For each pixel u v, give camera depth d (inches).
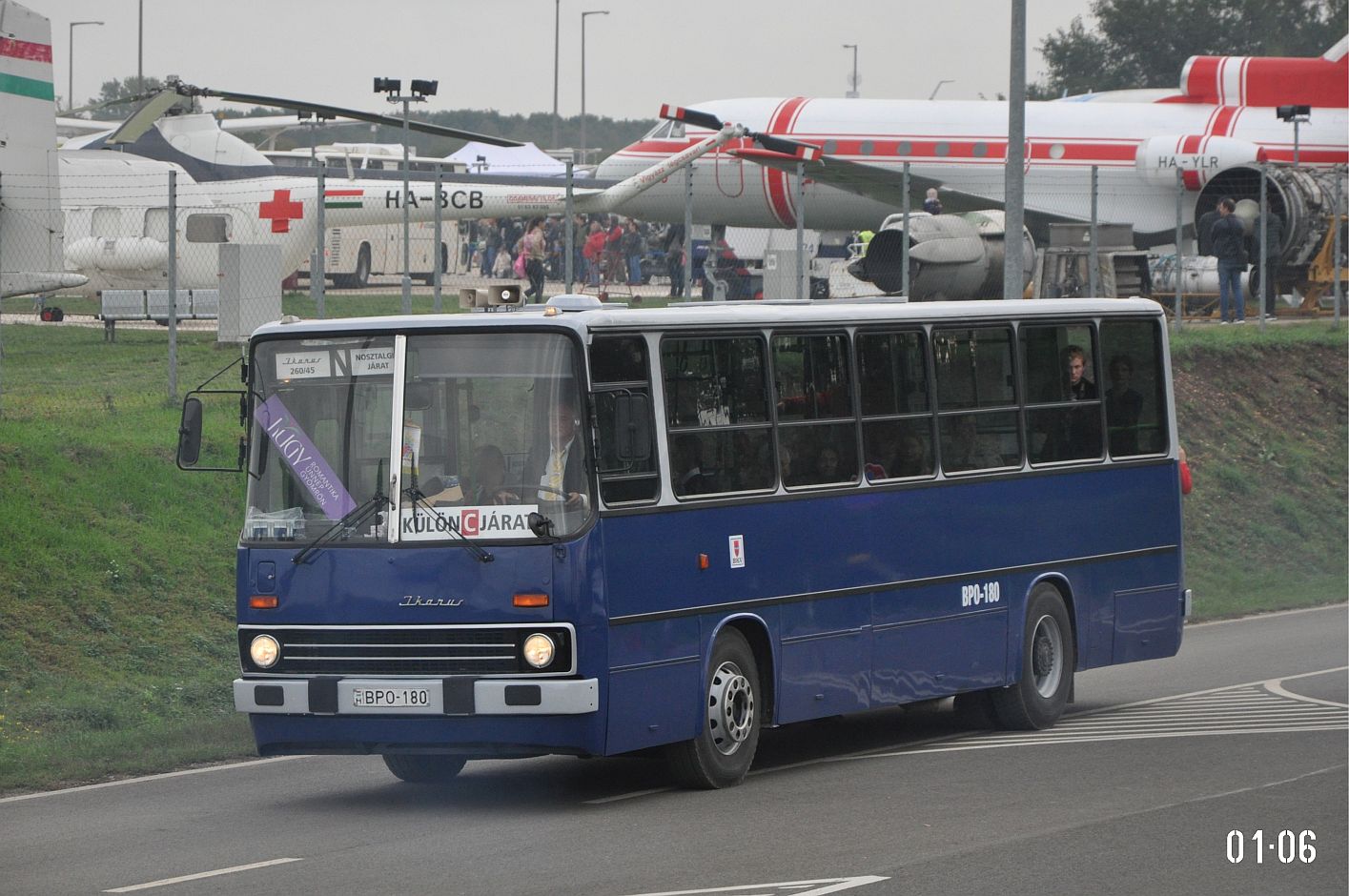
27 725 1109.7
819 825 770.2
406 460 826.8
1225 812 791.1
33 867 709.3
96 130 4517.7
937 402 1045.8
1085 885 649.0
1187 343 2564.0
